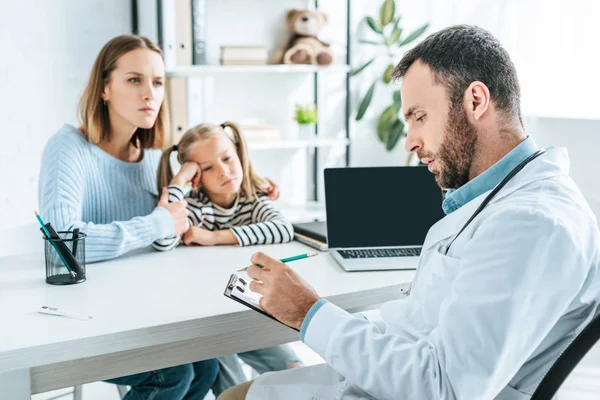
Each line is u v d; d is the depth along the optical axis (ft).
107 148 6.21
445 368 3.15
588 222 3.32
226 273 5.13
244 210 6.55
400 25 12.48
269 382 4.03
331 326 3.55
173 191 5.93
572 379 3.24
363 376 3.38
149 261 5.48
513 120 3.61
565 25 8.85
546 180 3.44
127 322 4.03
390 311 4.05
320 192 12.42
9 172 9.70
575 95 8.78
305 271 5.18
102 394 7.84
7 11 9.38
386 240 5.74
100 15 10.02
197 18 10.00
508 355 3.08
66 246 4.77
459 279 3.22
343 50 12.39
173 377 5.28
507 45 9.69
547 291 3.08
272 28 11.55
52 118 9.91
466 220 3.65
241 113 11.56
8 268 5.24
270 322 4.38
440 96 3.57
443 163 3.69
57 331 3.88
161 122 6.38
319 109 12.13
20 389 3.78
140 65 5.82
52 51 9.77
